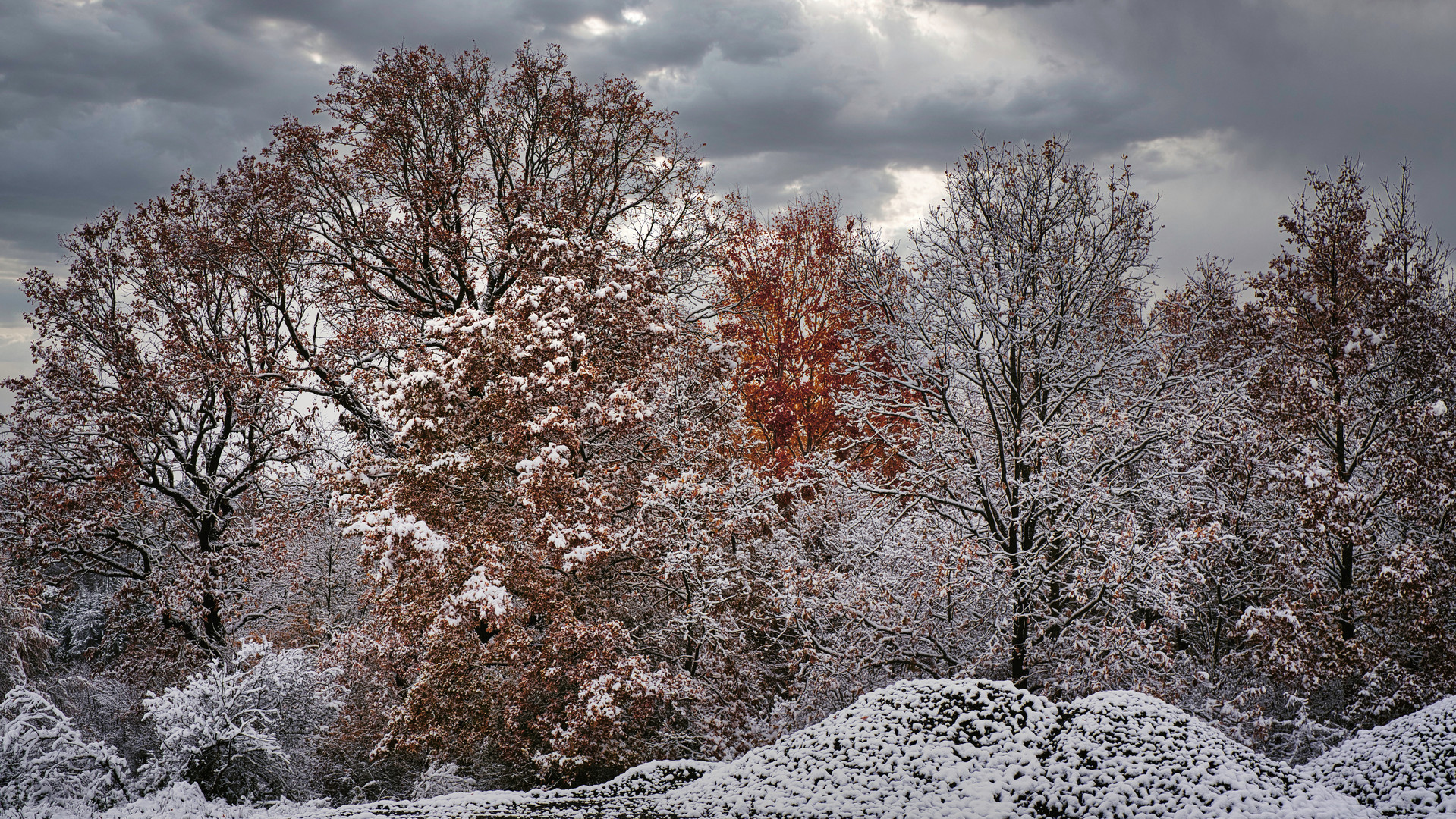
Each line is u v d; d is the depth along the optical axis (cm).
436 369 2030
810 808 1184
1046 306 1944
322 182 2705
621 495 2330
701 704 2130
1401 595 1727
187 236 2656
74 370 2528
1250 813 1047
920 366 1953
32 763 1460
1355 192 1989
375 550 1823
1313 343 1981
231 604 2648
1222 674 1938
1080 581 1656
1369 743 1405
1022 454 1914
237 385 2484
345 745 2127
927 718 1349
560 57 2878
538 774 2014
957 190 2053
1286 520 2025
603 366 2312
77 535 2447
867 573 2075
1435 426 1864
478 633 2077
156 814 1386
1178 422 1817
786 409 3469
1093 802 1088
